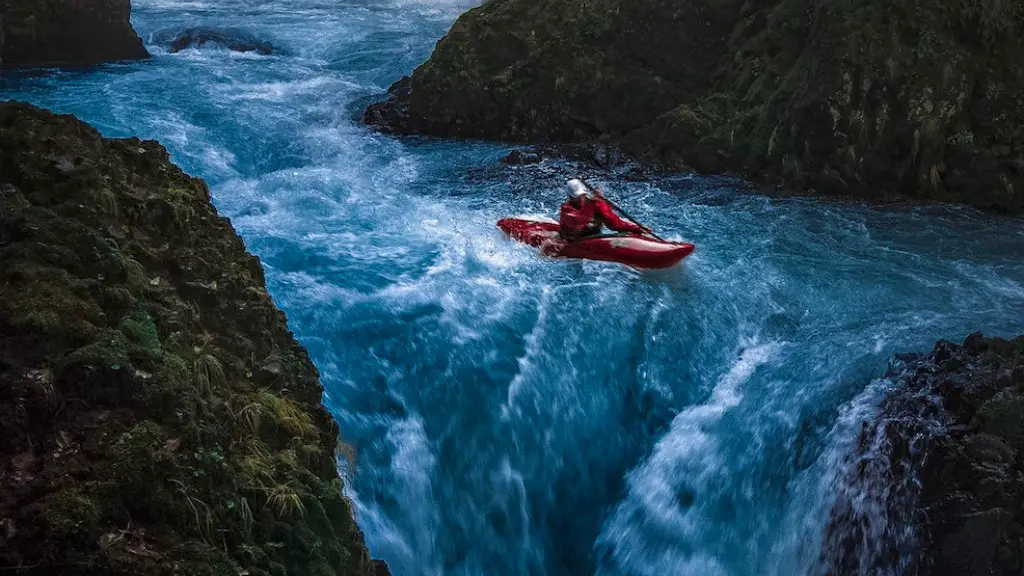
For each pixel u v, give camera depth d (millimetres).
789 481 6645
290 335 5172
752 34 12516
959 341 7551
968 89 10961
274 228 9344
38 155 4703
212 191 10508
